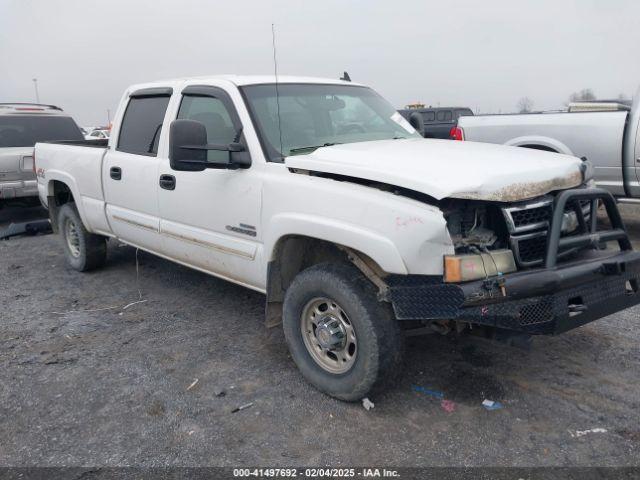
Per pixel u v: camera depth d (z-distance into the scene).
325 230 3.36
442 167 3.20
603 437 3.10
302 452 3.05
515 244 3.13
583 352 4.11
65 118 10.47
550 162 3.49
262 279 4.00
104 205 5.68
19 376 4.00
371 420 3.32
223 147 3.91
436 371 3.88
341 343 3.48
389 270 3.08
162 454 3.07
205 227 4.41
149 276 6.32
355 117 4.66
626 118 7.21
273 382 3.81
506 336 3.18
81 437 3.25
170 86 4.91
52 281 6.30
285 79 4.59
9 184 9.00
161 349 4.39
